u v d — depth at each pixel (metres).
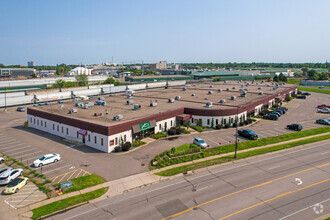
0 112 83.88
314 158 41.97
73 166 38.69
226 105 68.69
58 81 136.00
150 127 53.12
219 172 36.50
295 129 60.66
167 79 184.25
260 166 38.66
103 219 25.16
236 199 28.78
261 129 61.53
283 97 100.44
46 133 58.19
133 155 43.50
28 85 129.75
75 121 51.06
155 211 26.42
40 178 34.72
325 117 75.62
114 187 32.09
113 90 128.38
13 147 47.75
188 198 29.08
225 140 52.28
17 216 25.97
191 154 43.00
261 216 25.47
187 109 64.44
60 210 26.92
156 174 35.94
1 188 32.44
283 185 32.28
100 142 46.00
